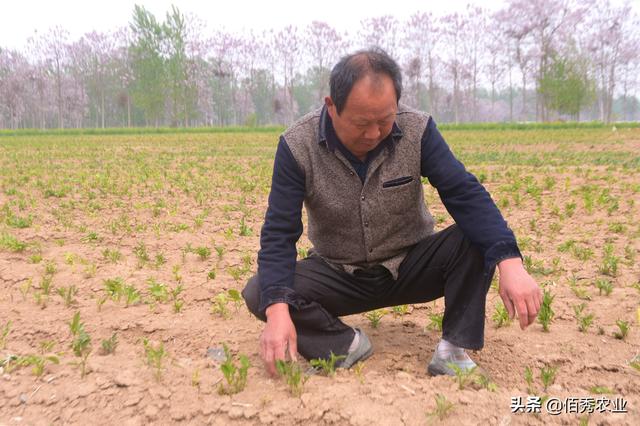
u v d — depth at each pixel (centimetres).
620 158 1306
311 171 236
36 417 223
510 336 302
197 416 220
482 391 228
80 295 384
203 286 399
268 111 11419
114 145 2367
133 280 412
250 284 254
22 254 486
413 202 247
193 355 291
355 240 248
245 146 2192
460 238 245
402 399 222
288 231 241
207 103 9481
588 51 6956
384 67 199
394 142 231
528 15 6544
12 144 2481
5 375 253
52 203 778
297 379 228
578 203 689
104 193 866
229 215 693
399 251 258
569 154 1455
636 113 12400
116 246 528
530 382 245
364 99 197
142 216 685
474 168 1123
